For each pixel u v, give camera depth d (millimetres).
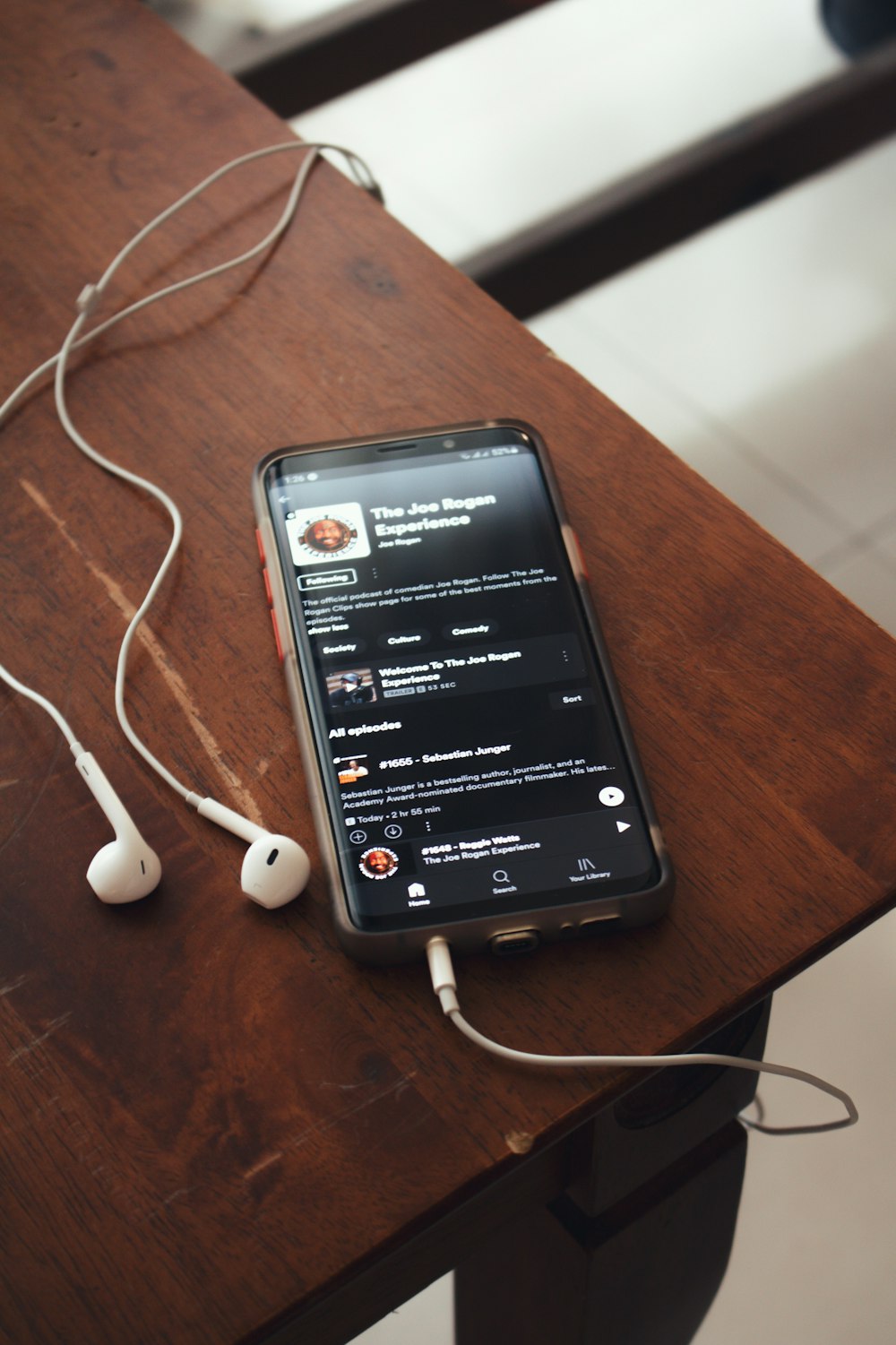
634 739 573
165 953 524
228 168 776
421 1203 468
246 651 607
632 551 638
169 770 572
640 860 535
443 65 2219
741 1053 659
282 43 1268
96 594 626
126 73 849
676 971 517
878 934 1347
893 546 1634
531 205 2021
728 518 648
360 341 718
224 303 734
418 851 537
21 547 642
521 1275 780
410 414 688
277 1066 497
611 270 1506
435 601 605
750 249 1958
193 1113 487
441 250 1965
